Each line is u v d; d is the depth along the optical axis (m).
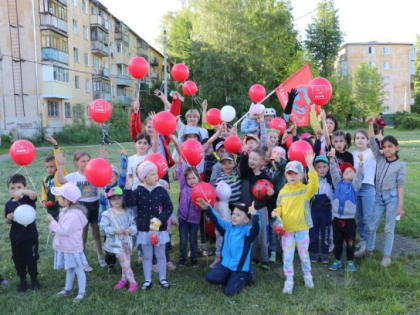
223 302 3.85
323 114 5.19
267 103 34.72
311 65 43.97
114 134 31.33
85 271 4.77
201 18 32.06
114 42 42.66
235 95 30.11
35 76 28.59
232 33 31.08
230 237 4.25
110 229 4.21
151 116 5.28
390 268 4.52
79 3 34.47
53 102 30.73
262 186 4.64
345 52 64.31
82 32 35.09
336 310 3.64
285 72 40.59
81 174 4.95
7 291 4.27
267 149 5.35
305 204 4.18
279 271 4.69
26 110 28.64
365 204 5.12
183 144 4.68
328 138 5.20
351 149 16.06
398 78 63.78
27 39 28.34
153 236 4.10
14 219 4.13
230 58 30.28
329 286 4.14
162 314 3.63
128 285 4.30
